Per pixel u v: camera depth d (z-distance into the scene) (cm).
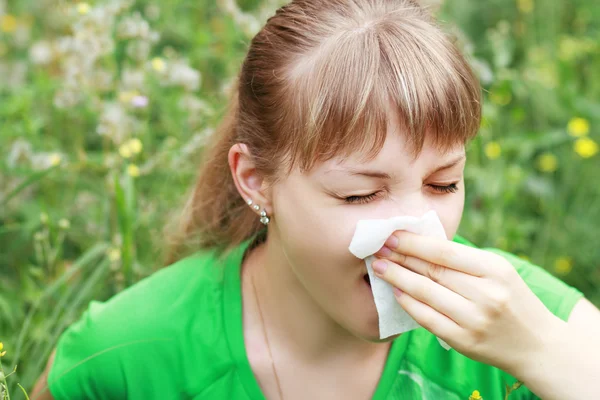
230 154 103
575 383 91
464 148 94
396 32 94
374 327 96
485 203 163
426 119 90
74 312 131
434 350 105
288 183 95
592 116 187
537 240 170
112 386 106
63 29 213
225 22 184
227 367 104
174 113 163
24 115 159
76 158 158
